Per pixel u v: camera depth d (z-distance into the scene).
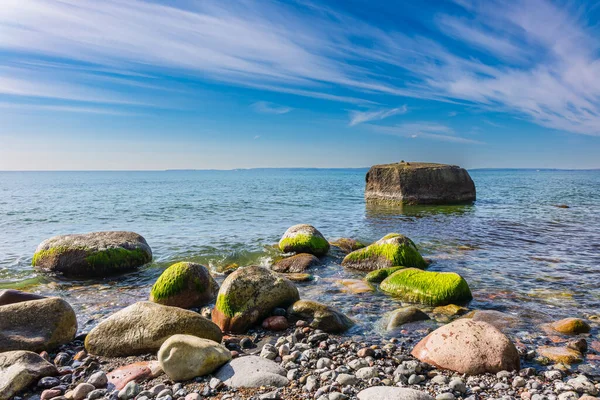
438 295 8.86
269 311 7.85
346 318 7.81
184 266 9.48
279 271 12.45
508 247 15.12
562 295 9.48
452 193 31.69
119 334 6.53
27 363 5.42
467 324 6.25
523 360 6.02
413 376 5.33
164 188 67.75
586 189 54.84
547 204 31.48
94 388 5.12
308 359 6.06
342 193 49.75
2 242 16.95
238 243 16.22
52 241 12.77
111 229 20.23
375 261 12.24
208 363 5.49
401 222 22.00
